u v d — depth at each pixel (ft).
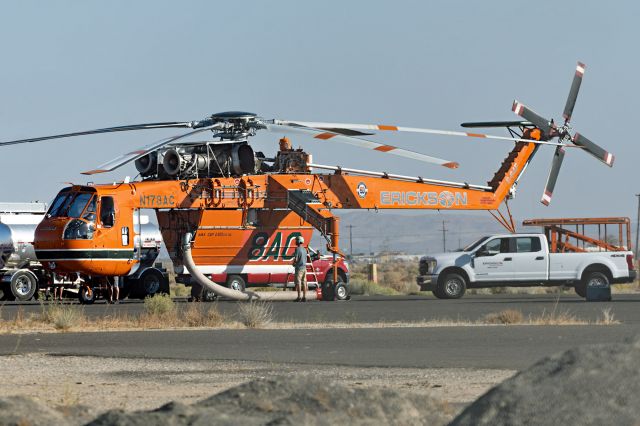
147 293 256.11
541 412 36.96
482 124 296.92
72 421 47.91
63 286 248.32
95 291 247.29
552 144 279.69
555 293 293.23
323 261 256.52
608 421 35.96
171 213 251.39
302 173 264.72
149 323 156.46
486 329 142.31
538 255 246.88
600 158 291.99
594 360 39.45
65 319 149.69
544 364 39.93
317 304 226.58
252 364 100.27
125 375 91.15
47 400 72.28
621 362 39.04
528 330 139.33
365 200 272.51
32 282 247.29
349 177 271.28
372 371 93.45
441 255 250.98
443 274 249.34
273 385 47.55
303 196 260.01
